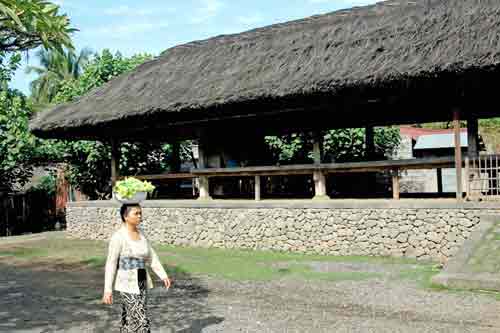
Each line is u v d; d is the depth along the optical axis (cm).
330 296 777
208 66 1403
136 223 529
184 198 1788
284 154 1842
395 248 1077
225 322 659
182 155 2038
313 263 1057
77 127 1434
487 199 1019
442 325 605
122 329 530
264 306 734
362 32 1189
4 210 1948
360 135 1797
